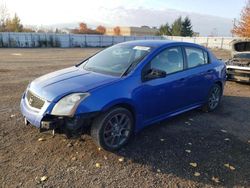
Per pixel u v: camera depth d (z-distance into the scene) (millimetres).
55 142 4078
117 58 4605
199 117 5547
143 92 4094
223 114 5832
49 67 13062
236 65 8844
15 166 3408
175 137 4453
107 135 3818
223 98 7309
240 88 8711
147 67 4238
